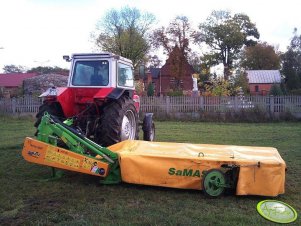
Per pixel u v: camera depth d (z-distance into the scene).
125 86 6.79
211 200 4.17
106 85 6.12
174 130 11.70
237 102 16.17
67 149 4.64
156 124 14.08
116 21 40.56
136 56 40.78
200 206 3.95
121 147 5.10
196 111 16.42
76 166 4.50
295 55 47.69
